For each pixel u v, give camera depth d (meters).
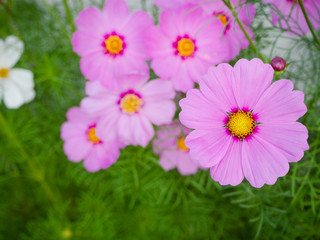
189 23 0.27
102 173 0.42
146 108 0.30
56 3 0.40
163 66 0.28
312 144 0.31
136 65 0.29
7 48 0.34
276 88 0.20
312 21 0.27
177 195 0.41
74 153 0.36
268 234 0.37
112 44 0.29
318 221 0.35
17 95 0.36
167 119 0.30
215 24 0.27
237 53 0.28
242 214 0.39
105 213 0.42
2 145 0.43
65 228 0.43
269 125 0.21
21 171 0.46
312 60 0.30
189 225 0.41
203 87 0.20
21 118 0.44
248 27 0.27
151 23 0.28
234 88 0.21
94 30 0.29
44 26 0.42
